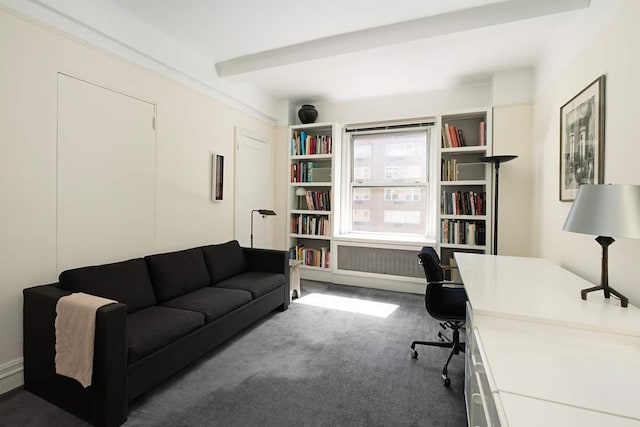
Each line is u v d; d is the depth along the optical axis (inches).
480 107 149.3
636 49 63.8
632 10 65.1
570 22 94.7
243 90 157.2
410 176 174.4
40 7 80.3
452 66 136.3
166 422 66.4
